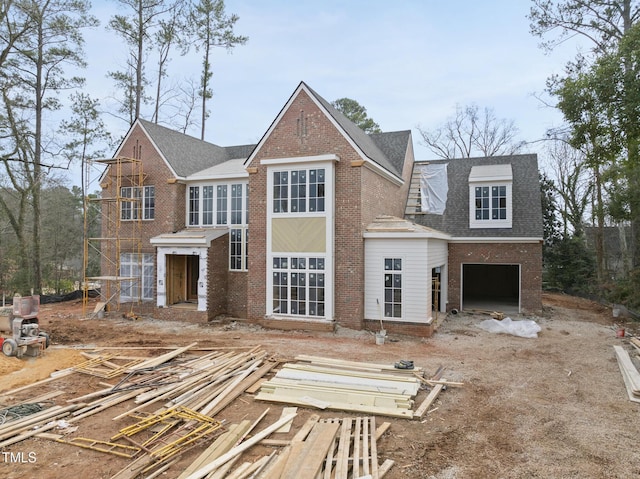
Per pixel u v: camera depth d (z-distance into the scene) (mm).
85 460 6941
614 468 6562
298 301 17281
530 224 20891
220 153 26750
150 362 12164
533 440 7527
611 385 10531
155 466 6625
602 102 15492
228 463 6523
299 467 6254
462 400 9477
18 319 13094
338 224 16844
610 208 25078
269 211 17672
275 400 9258
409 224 17250
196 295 22766
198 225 21750
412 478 6273
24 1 26062
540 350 14016
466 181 24031
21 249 31047
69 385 10664
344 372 10812
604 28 21703
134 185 21953
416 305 16141
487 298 27625
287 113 17672
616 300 21375
